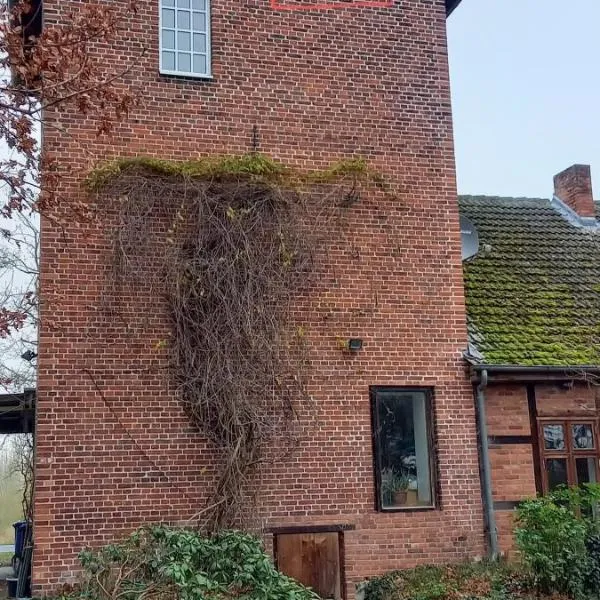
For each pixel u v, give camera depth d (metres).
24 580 13.16
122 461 10.20
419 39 12.88
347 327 11.50
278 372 10.91
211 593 8.06
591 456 12.18
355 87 12.34
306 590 8.52
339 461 11.07
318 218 11.62
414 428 11.67
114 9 10.70
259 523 10.50
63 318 10.30
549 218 16.94
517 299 13.59
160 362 10.56
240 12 11.98
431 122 12.66
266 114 11.80
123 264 10.61
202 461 10.49
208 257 10.87
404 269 11.99
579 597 9.62
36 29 12.38
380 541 11.02
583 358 12.22
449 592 9.54
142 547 8.39
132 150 11.08
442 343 11.95
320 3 12.44
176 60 11.76
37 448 9.90
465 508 11.45
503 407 11.97
